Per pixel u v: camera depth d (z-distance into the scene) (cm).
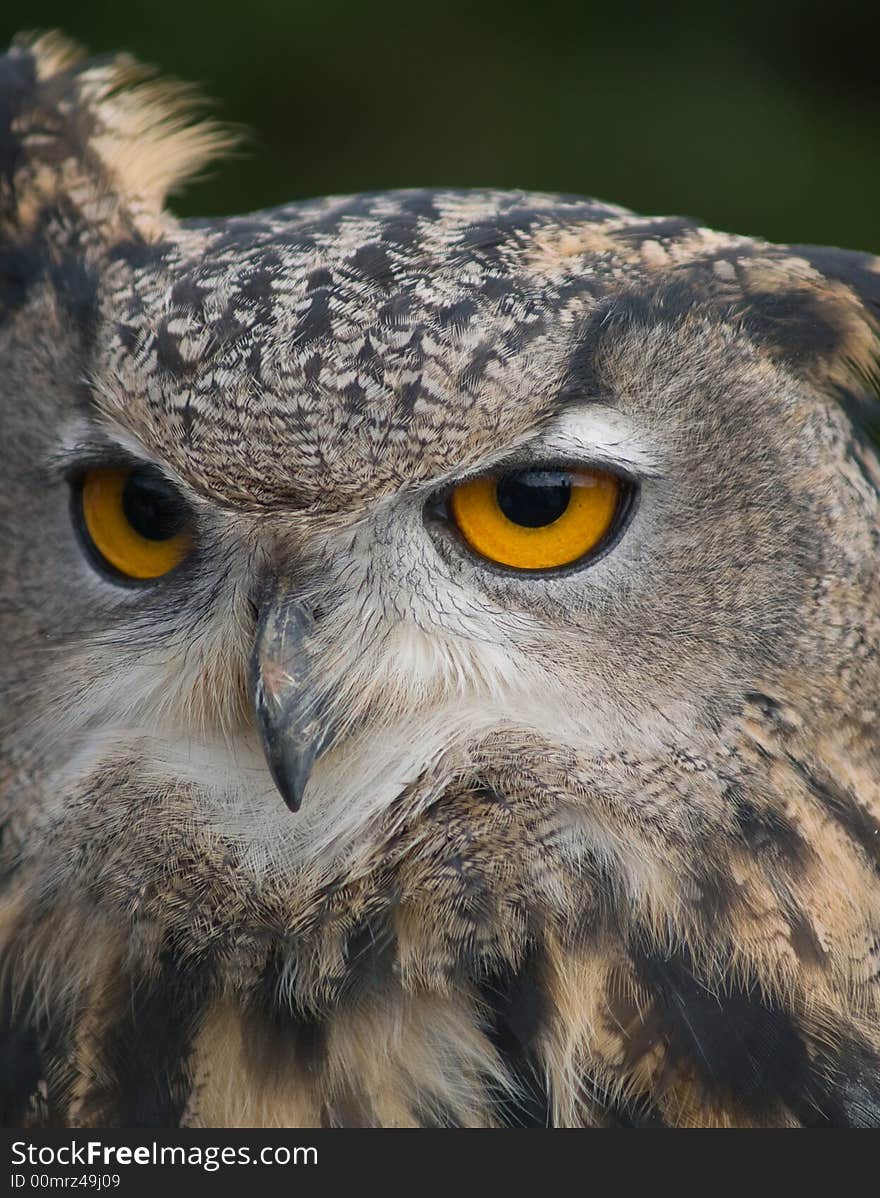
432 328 162
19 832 165
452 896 164
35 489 165
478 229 164
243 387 162
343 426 162
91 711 165
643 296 163
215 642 164
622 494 163
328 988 163
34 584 165
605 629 163
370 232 164
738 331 164
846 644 164
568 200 167
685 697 163
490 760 164
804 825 164
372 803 164
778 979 164
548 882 164
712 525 163
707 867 164
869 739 164
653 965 164
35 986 165
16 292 166
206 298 163
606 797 163
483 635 164
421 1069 163
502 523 163
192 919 164
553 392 163
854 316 165
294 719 163
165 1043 164
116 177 167
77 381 164
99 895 164
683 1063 163
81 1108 164
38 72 169
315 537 163
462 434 162
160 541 165
